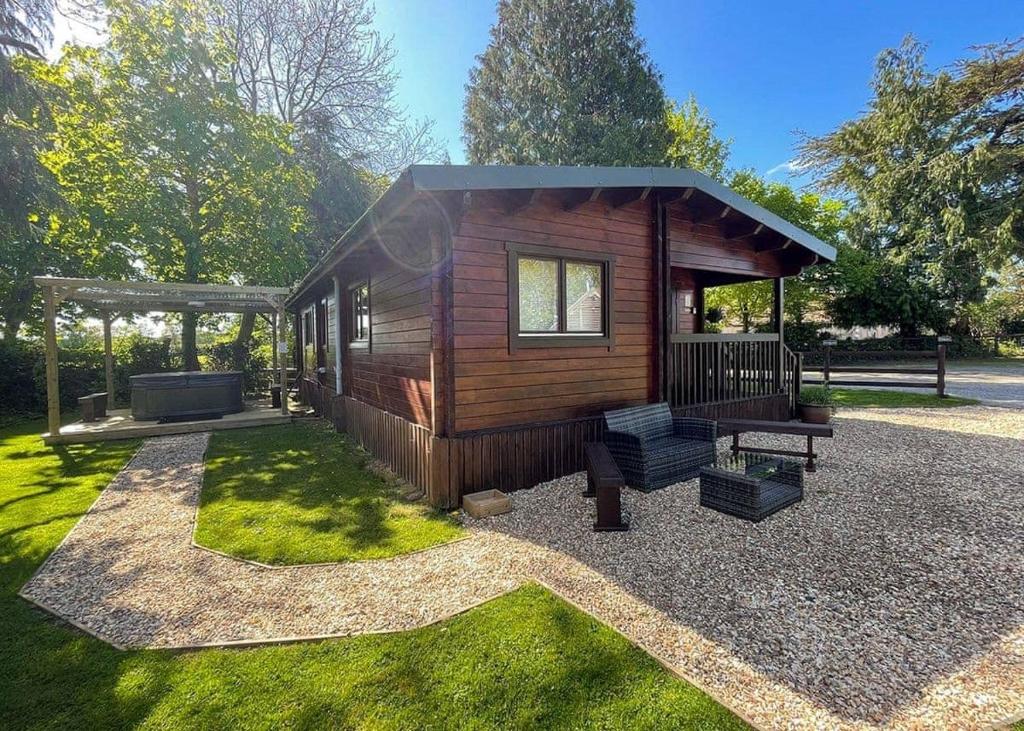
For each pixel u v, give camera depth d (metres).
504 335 4.52
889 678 1.94
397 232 5.04
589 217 5.12
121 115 10.55
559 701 1.86
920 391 11.17
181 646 2.27
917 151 19.09
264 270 12.05
